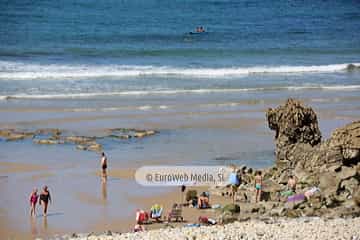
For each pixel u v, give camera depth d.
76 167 97.62
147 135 117.38
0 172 94.31
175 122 127.81
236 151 107.44
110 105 142.25
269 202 79.44
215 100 150.38
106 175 91.88
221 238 62.41
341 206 76.50
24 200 83.19
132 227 74.38
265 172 89.69
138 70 190.88
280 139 90.69
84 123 125.38
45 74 177.38
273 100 151.88
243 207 77.88
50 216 77.75
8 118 128.00
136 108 139.75
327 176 80.75
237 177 86.19
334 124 126.31
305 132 89.81
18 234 71.94
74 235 70.88
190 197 82.19
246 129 123.31
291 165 88.75
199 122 128.12
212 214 77.69
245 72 193.62
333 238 62.31
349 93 163.88
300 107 90.50
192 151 106.94
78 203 82.38
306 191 79.75
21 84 163.50
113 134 117.50
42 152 105.56
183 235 64.25
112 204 82.12
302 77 189.38
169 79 177.38
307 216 73.88
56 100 146.25
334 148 83.88
